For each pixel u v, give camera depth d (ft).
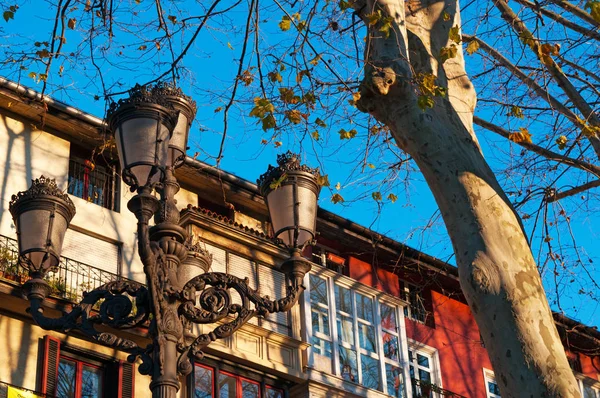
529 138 40.65
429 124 34.78
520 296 30.81
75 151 73.05
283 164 33.60
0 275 63.26
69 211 33.78
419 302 89.30
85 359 65.67
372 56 36.86
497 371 30.42
